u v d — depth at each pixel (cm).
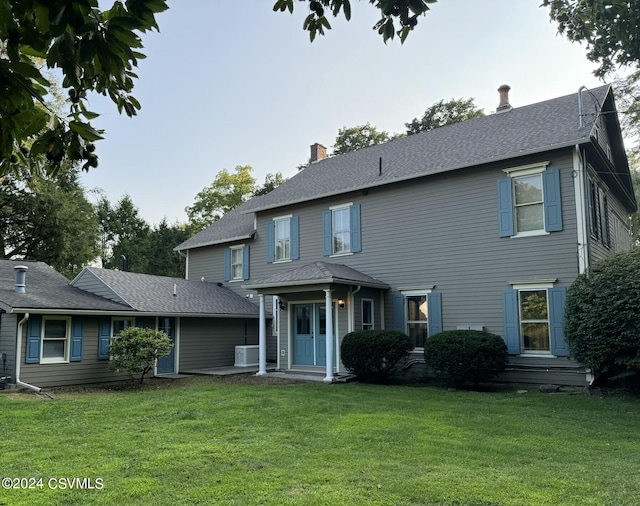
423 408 820
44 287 1373
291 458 527
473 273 1217
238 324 1697
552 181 1115
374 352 1168
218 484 445
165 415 776
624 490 421
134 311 1330
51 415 789
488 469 484
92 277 1466
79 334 1256
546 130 1209
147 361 1239
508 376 1140
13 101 169
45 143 190
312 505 392
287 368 1430
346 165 1711
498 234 1184
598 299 929
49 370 1188
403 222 1356
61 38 154
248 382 1216
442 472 475
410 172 1340
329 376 1207
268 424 703
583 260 1059
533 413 777
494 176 1206
